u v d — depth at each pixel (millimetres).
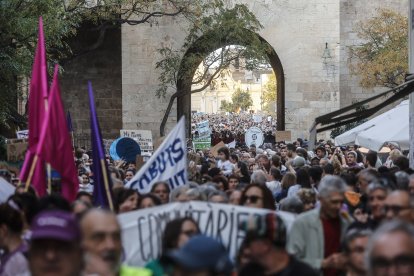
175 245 9523
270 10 53469
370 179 14383
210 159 29781
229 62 46438
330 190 11383
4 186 15781
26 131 30219
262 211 11648
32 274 6797
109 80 59500
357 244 8930
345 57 59156
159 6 47219
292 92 53500
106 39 59281
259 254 8750
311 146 25312
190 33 47750
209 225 11688
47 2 31062
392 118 29078
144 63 52812
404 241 6000
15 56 30141
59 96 13820
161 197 14367
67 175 13773
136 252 11523
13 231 10633
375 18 54688
